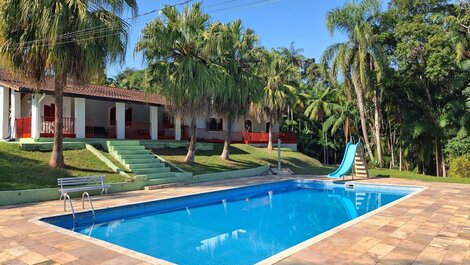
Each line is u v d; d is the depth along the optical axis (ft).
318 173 70.23
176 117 60.85
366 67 78.54
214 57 61.11
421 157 83.51
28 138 55.67
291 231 28.53
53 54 38.78
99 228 28.99
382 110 91.09
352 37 79.97
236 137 105.09
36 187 37.19
